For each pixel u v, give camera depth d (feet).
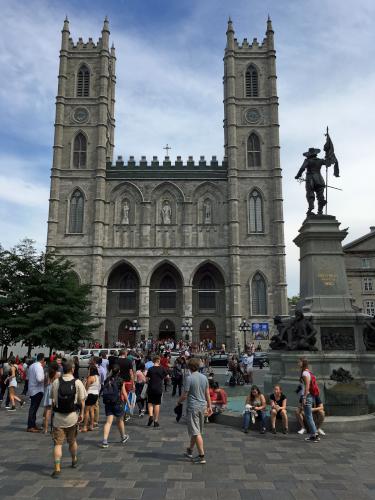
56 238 232.73
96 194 235.81
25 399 77.92
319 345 56.49
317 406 43.01
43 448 39.45
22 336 125.18
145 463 33.88
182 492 27.20
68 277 146.30
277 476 30.48
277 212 235.81
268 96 253.85
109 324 234.79
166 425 51.88
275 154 243.60
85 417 47.73
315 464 33.42
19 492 27.14
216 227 238.89
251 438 42.83
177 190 242.37
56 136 243.40
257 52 261.03
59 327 127.85
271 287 228.63
